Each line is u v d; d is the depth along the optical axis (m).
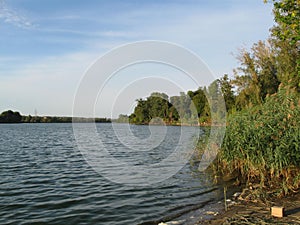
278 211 6.51
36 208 8.18
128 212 7.68
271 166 8.73
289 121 9.49
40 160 17.70
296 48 24.38
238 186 9.73
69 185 10.87
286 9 11.60
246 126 10.15
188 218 7.00
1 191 10.07
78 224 6.94
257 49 27.73
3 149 24.61
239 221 6.32
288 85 11.84
